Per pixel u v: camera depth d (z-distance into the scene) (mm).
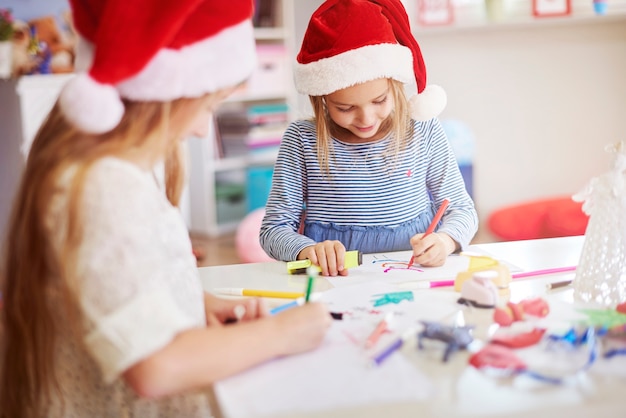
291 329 848
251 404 739
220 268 1313
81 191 791
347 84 1364
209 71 871
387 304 1020
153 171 999
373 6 1394
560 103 2854
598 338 848
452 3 2881
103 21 796
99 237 783
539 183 2941
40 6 3227
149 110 857
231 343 808
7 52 3082
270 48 3941
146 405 932
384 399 735
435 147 1587
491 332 893
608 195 1032
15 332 915
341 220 1531
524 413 697
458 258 1318
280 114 4094
